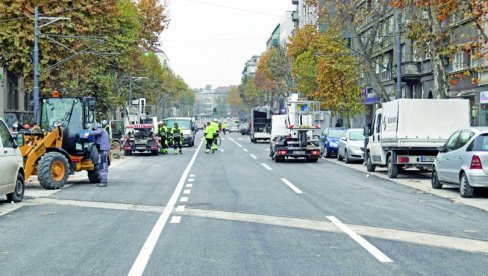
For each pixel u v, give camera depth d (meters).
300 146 32.97
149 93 86.31
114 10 39.00
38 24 34.75
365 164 27.84
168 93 120.88
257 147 54.69
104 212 14.08
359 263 8.59
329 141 37.84
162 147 44.78
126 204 15.54
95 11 37.06
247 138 85.38
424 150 22.77
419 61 48.94
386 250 9.50
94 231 11.47
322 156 38.94
